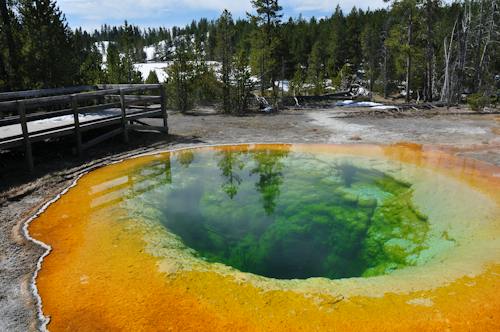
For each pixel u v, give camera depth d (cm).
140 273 525
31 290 490
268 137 1432
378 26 5016
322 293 487
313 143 1331
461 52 2645
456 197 797
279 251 656
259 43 2836
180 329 420
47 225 673
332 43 5156
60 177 922
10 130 1084
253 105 2441
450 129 1527
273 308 455
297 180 988
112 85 1587
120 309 453
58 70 1594
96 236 634
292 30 5859
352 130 1535
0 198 775
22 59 1542
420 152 1174
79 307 457
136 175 987
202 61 2311
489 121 1708
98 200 795
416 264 593
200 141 1375
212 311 449
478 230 656
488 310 448
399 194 872
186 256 580
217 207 817
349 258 642
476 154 1134
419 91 3538
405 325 425
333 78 4356
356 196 873
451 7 3653
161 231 660
